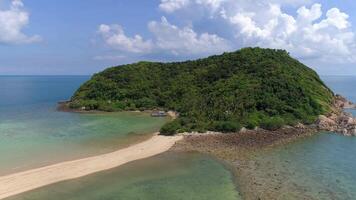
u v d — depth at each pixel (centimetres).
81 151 4956
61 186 3606
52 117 8412
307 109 7256
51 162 4384
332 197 3319
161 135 6044
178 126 6284
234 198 3300
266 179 3825
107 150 5031
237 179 3841
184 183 3725
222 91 8144
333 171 4109
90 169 4156
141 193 3441
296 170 4147
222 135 5947
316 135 6188
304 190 3488
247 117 6631
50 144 5369
